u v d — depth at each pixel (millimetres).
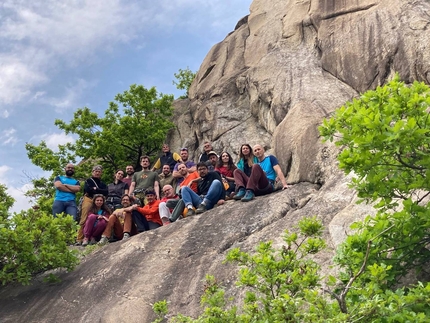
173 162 11031
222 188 8086
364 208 5789
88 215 9023
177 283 6004
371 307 3398
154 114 15898
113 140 15172
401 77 9297
